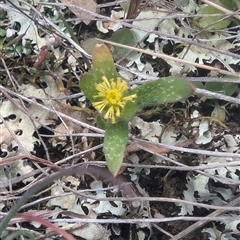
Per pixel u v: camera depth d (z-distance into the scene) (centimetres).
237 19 23
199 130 23
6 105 22
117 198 20
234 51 24
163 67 24
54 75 23
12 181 21
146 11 24
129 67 23
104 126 20
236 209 20
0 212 20
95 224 21
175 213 22
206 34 24
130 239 22
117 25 24
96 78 19
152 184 23
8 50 23
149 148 22
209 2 22
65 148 22
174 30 24
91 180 22
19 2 23
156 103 19
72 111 23
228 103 23
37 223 21
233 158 22
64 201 22
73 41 22
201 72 24
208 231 22
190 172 22
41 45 23
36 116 23
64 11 24
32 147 22
